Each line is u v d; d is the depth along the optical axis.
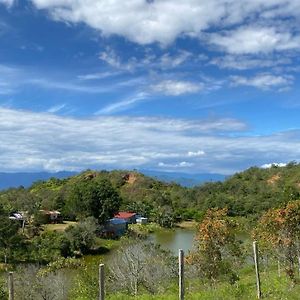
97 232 93.19
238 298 18.58
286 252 23.11
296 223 22.97
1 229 67.62
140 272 33.59
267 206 107.25
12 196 118.19
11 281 17.56
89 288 30.64
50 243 74.00
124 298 22.41
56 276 39.44
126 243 58.41
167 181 174.75
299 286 20.81
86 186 104.81
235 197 128.12
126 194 154.38
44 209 115.38
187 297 19.34
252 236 30.69
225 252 24.86
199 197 144.12
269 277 26.27
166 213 117.44
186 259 25.72
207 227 24.34
